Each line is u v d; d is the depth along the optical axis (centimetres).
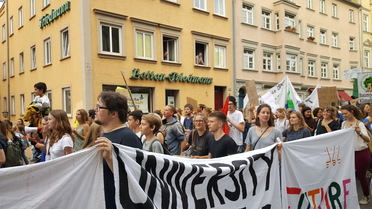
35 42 1789
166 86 1598
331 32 2875
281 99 1214
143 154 273
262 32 2198
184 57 1691
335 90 1039
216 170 334
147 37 1545
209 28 1831
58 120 444
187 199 308
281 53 2261
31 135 658
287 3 2288
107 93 276
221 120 438
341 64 2984
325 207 446
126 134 271
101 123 278
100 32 1359
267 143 464
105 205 250
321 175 446
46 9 1619
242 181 363
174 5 1645
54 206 232
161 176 290
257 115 481
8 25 2262
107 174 257
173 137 601
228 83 1945
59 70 1510
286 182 411
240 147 764
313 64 2686
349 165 485
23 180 222
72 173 238
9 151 470
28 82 1930
